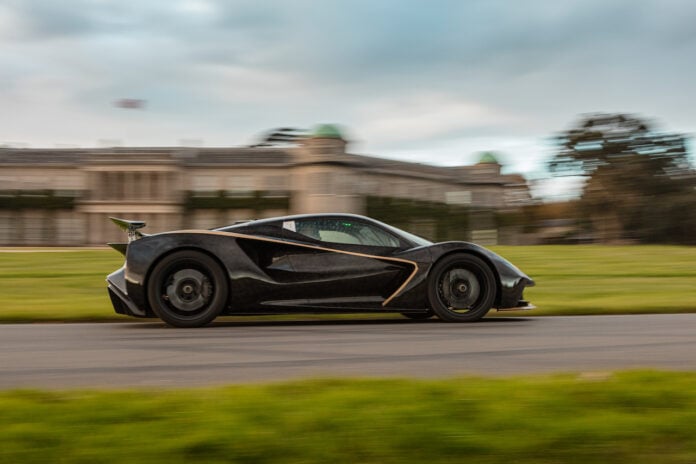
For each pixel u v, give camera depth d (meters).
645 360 4.19
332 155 68.88
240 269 5.98
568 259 19.53
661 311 7.48
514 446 2.24
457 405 2.66
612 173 67.12
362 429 2.36
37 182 68.88
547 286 10.98
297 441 2.25
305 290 6.10
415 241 6.42
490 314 7.19
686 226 64.00
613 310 7.37
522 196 80.75
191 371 3.82
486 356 4.32
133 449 2.18
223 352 4.48
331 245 6.24
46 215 68.38
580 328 5.83
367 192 73.25
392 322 6.40
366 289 6.20
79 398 2.83
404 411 2.56
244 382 3.51
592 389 2.91
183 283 5.96
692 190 66.62
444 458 2.17
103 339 5.16
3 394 2.89
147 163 68.06
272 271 6.07
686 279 12.66
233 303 6.01
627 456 2.21
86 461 2.10
